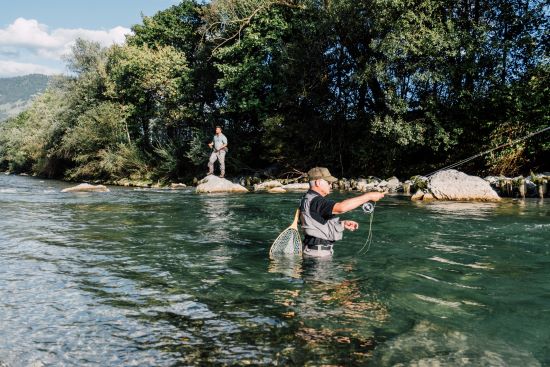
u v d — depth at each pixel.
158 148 31.98
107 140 33.84
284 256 5.77
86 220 9.30
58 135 39.59
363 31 20.25
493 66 16.83
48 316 3.58
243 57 25.53
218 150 22.02
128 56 30.64
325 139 23.52
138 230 7.96
